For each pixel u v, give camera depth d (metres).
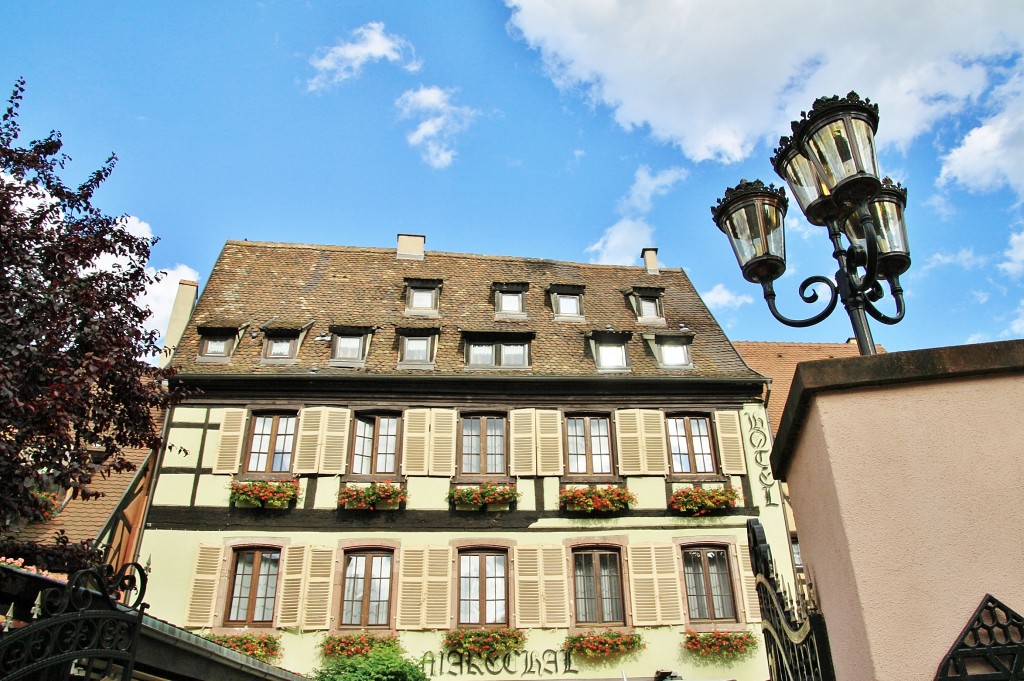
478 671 12.09
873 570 2.59
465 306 17.08
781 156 4.11
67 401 5.36
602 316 17.34
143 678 5.57
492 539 13.12
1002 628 2.45
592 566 13.26
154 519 12.64
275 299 16.53
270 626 12.11
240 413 13.62
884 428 2.81
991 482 2.68
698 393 14.85
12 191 5.69
